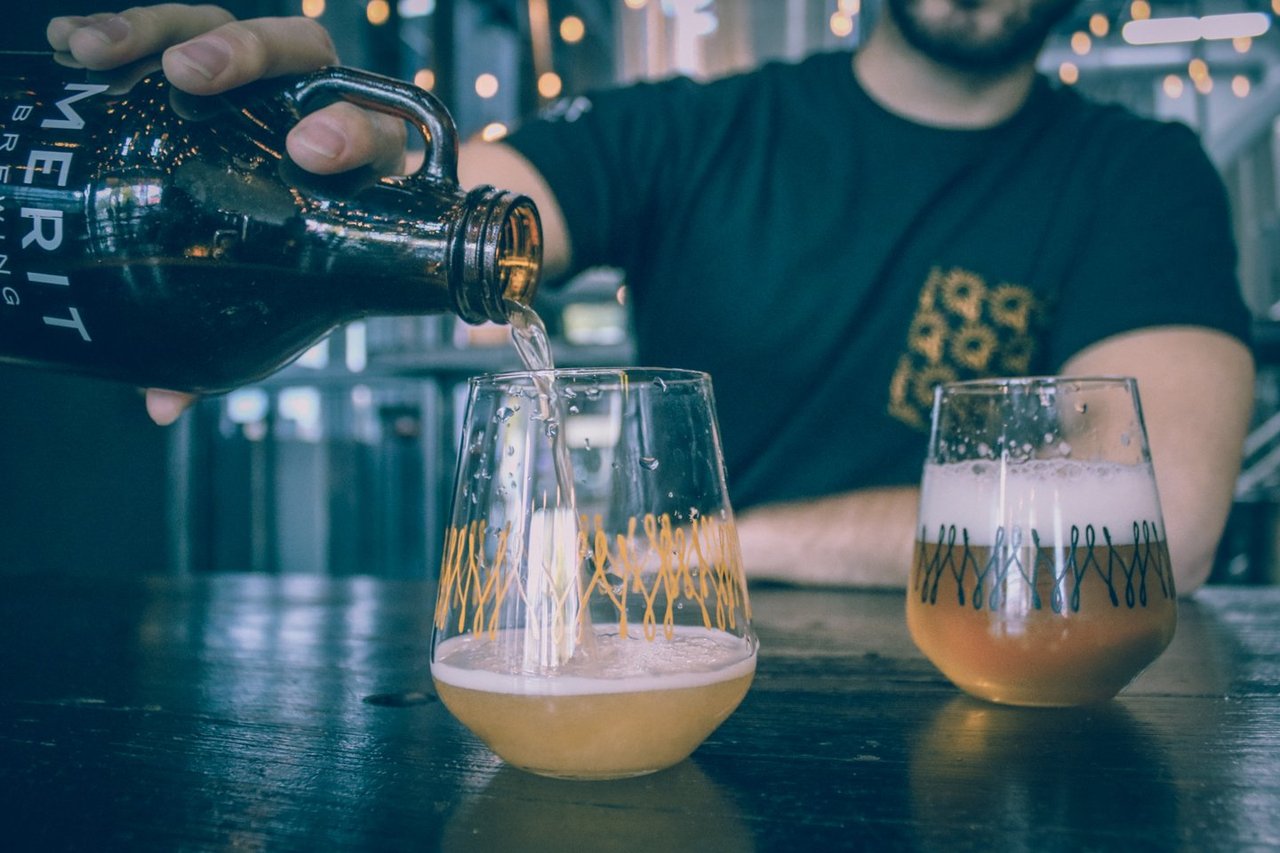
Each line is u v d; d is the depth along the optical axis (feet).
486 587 1.56
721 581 1.62
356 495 13.21
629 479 1.57
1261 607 3.35
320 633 3.01
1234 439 3.94
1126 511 1.89
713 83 5.43
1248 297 18.60
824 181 4.99
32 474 9.55
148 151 1.97
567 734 1.48
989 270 4.85
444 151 2.03
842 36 14.17
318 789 1.55
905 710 2.01
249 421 11.82
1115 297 4.48
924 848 1.29
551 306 13.83
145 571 11.07
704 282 5.10
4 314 2.13
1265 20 19.21
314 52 2.15
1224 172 19.17
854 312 4.89
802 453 4.91
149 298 2.03
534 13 14.48
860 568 3.92
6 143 2.02
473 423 1.63
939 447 2.03
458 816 1.43
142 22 2.01
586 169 4.99
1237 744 1.74
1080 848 1.28
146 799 1.51
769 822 1.39
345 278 2.06
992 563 1.90
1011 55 4.67
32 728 1.92
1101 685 1.91
